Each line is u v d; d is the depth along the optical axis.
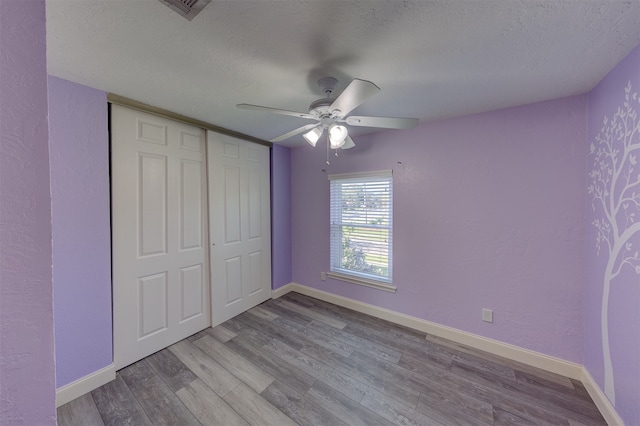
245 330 2.61
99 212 1.82
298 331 2.59
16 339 0.37
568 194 1.88
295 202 3.67
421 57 1.41
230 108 2.15
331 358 2.14
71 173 1.69
